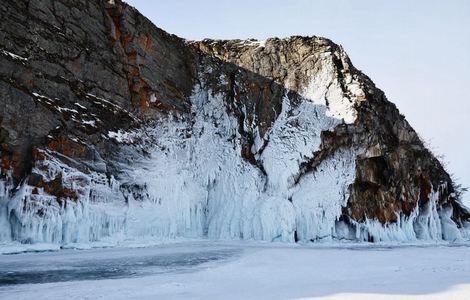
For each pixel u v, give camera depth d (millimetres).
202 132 34469
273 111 35750
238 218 30438
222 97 36531
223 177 32594
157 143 29953
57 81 23578
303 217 30734
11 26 21625
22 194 19375
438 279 11625
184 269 14125
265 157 33219
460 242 34594
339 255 19312
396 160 34469
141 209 26000
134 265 15094
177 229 28688
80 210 21906
